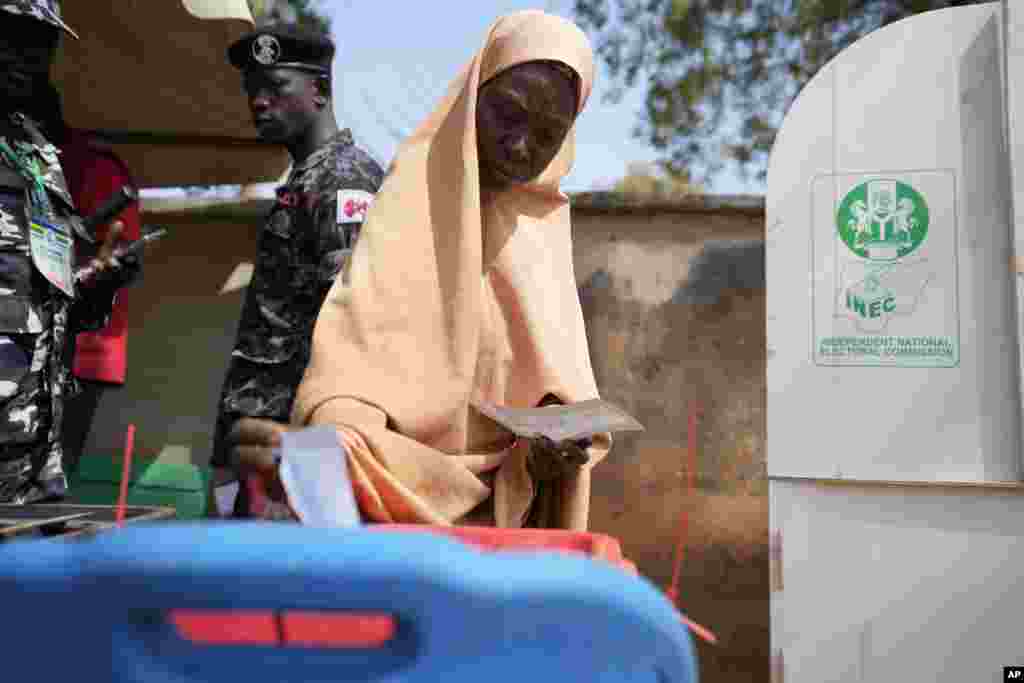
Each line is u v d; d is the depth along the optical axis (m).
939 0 5.34
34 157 2.47
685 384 3.49
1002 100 2.14
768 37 5.68
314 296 2.70
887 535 2.16
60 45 3.33
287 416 2.71
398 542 0.63
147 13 3.13
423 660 0.65
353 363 1.86
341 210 2.67
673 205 3.50
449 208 1.98
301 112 2.94
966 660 2.12
